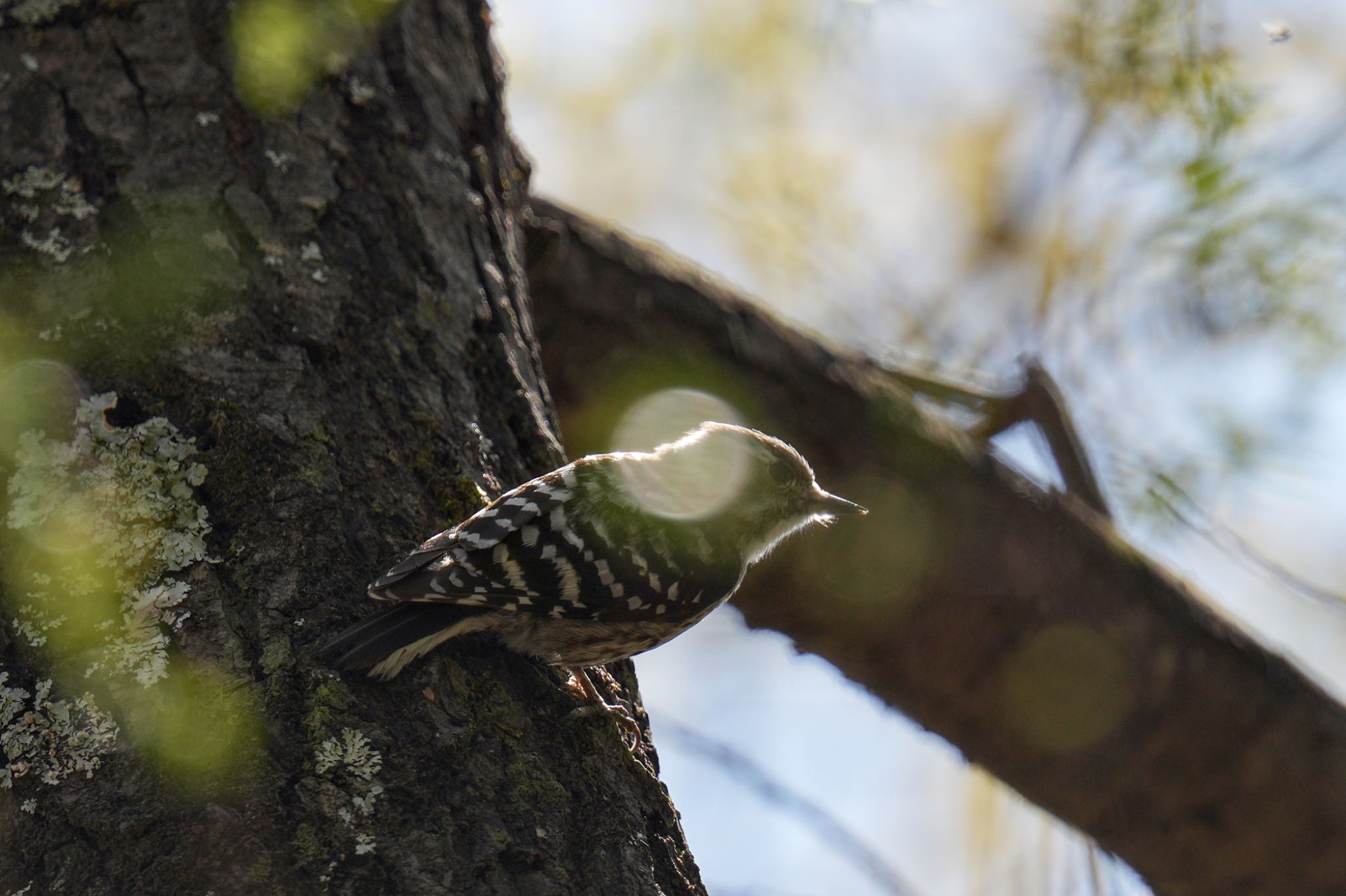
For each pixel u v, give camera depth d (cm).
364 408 593
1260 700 941
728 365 894
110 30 646
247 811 457
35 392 544
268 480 545
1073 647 930
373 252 641
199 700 482
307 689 493
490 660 582
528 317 720
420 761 495
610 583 649
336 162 655
